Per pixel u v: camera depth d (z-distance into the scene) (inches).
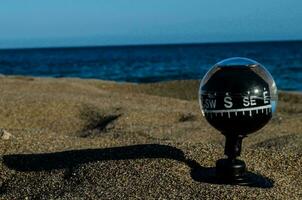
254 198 15.8
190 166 18.0
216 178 16.8
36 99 37.9
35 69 165.9
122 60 239.9
